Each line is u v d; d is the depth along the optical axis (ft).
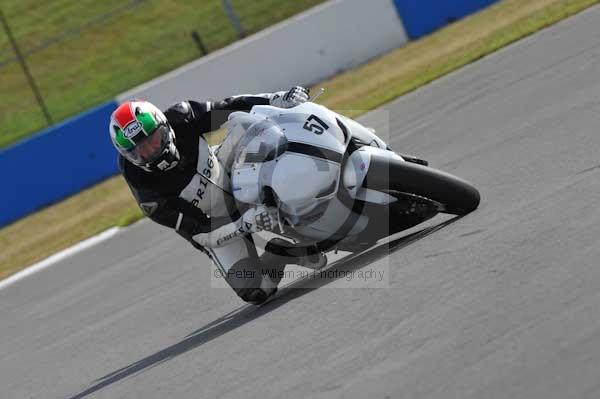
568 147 82.74
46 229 188.96
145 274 110.93
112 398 64.75
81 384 73.46
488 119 113.29
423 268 62.23
